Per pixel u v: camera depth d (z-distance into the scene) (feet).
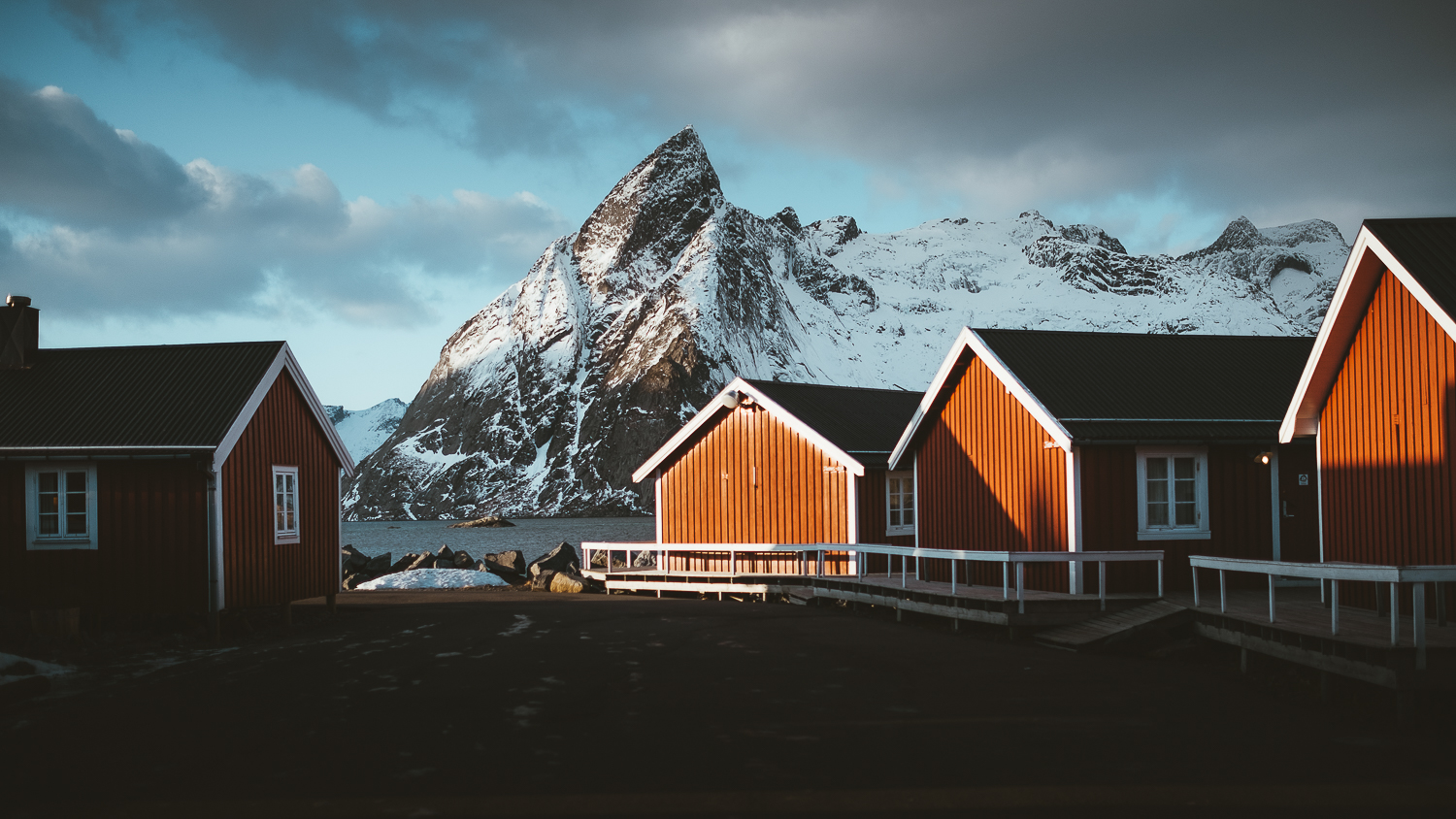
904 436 69.62
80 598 52.11
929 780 23.53
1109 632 44.96
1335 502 44.45
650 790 22.85
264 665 42.04
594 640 48.83
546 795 22.56
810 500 86.17
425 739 27.71
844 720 29.89
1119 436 53.42
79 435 53.16
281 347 59.93
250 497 56.18
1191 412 56.39
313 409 63.62
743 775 23.99
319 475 65.31
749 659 42.32
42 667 39.14
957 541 64.90
